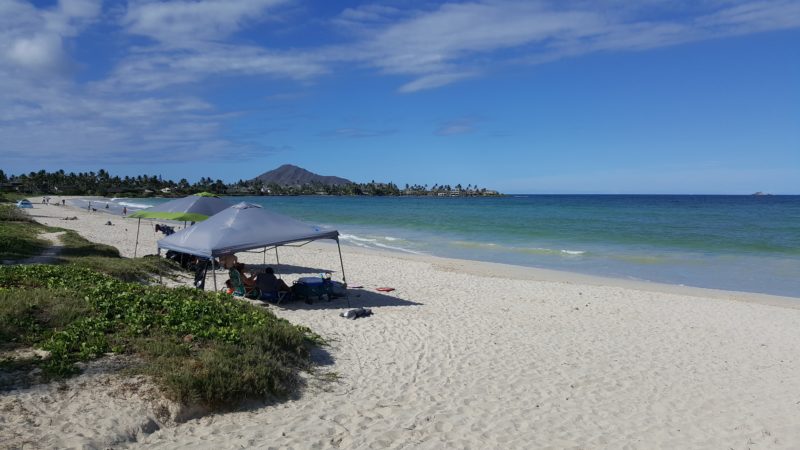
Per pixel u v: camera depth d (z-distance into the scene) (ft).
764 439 21.98
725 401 26.12
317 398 23.72
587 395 26.18
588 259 84.28
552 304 48.21
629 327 40.52
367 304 45.29
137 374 21.84
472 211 255.91
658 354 33.71
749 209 268.62
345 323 37.63
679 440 21.63
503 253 91.61
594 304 48.67
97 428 18.19
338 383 25.84
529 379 28.07
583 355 32.73
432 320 39.83
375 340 33.73
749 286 62.54
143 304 31.14
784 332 40.24
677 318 44.01
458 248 98.84
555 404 24.86
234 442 18.86
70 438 17.35
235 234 41.57
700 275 69.87
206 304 32.53
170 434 19.12
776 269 74.43
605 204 366.02
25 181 508.12
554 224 157.48
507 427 22.12
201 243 40.98
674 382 28.60
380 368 28.55
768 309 47.88
